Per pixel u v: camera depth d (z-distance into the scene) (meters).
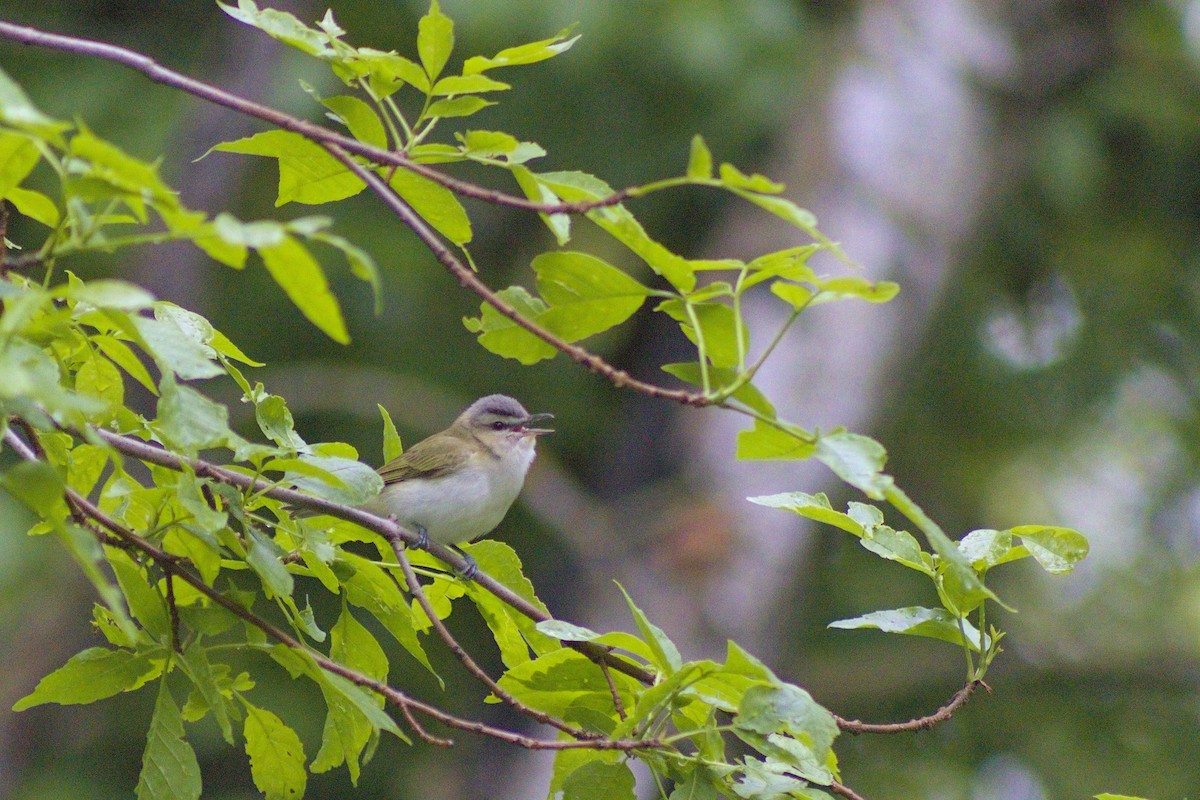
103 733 14.27
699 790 4.57
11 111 3.41
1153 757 17.06
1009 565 18.06
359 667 5.37
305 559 5.19
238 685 5.12
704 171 4.02
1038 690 17.28
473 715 14.80
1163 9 17.89
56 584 13.17
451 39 4.80
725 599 13.68
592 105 15.44
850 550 17.02
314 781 14.80
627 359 16.06
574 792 4.86
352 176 5.11
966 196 15.59
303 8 14.70
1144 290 18.64
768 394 14.10
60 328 4.69
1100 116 17.64
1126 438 18.39
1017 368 18.31
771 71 15.19
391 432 5.82
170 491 4.80
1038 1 17.39
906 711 17.02
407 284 15.13
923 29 16.27
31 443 4.91
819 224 14.83
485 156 4.76
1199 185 18.77
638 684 5.23
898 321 14.80
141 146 14.31
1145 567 18.20
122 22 16.14
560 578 14.48
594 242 15.55
